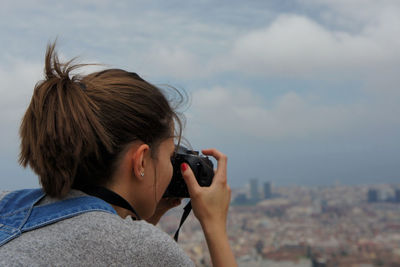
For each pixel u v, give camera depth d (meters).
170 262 0.74
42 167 0.80
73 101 0.80
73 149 0.79
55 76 0.86
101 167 0.82
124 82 0.85
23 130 0.85
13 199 0.84
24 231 0.74
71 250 0.70
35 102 0.82
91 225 0.73
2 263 0.68
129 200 0.87
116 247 0.71
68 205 0.78
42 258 0.69
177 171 0.99
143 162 0.86
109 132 0.81
